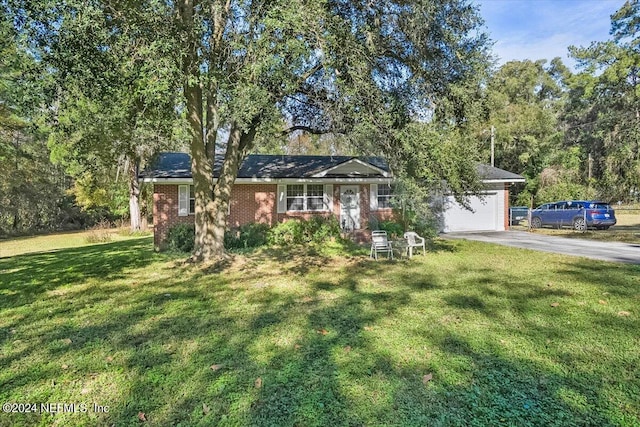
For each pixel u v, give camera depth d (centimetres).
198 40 728
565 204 1808
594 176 3198
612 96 3059
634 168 2644
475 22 814
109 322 561
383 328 517
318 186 1672
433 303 632
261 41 652
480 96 912
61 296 718
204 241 1075
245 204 1556
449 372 387
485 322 534
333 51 697
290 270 948
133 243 1708
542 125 2789
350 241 1470
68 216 3034
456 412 319
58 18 609
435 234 1513
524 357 420
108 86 750
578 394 343
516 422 304
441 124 860
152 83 641
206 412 324
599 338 470
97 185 2416
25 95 666
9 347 469
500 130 2747
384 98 809
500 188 1880
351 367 401
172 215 1438
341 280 827
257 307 631
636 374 377
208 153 1061
